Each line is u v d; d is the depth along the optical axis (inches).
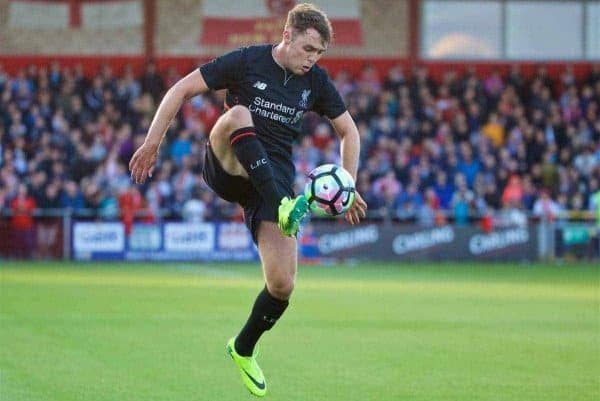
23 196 1443.2
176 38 1860.2
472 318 786.8
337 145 1620.3
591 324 754.8
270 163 418.0
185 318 764.6
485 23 1929.1
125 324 723.4
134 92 1658.5
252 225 418.6
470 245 1499.8
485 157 1596.9
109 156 1531.7
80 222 1455.5
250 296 946.7
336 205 390.6
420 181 1545.3
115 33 1852.9
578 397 474.0
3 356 573.6
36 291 972.6
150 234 1465.3
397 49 1907.0
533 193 1552.7
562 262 1502.2
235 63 417.4
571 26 1945.1
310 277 1202.0
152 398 464.1
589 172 1622.8
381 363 565.9
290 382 508.7
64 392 474.9
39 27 1835.6
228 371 534.3
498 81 1780.3
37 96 1640.0
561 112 1742.1
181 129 1614.2
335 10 1893.5
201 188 1497.3
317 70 429.1
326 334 683.4
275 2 1866.4
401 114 1672.0
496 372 539.2
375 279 1178.6
